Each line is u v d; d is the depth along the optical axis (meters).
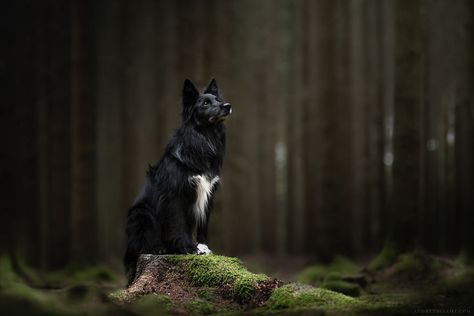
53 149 15.48
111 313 6.44
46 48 16.55
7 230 12.41
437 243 19.88
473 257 12.10
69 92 15.58
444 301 7.94
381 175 20.80
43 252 17.36
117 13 22.72
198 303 7.13
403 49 12.16
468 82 15.48
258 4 25.28
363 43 22.22
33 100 15.16
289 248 25.55
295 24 26.11
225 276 7.50
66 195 15.41
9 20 12.77
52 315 6.00
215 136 8.38
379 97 20.83
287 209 25.84
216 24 16.56
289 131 26.03
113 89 23.33
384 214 20.66
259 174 26.16
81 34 15.84
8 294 6.12
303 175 22.45
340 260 14.62
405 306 7.19
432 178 20.56
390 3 22.30
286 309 6.88
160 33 23.08
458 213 18.17
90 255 15.22
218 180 8.50
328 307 6.87
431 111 20.44
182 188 8.06
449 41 19.41
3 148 12.41
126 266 8.41
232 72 20.47
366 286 10.45
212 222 14.45
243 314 6.70
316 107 21.75
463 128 17.66
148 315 6.66
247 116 25.59
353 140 22.73
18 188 13.24
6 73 12.59
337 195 15.48
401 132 12.05
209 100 8.24
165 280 7.62
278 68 26.53
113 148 23.78
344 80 19.28
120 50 22.70
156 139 21.39
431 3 19.53
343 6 19.06
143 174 23.77
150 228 8.16
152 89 23.64
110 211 24.00
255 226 27.70
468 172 14.98
